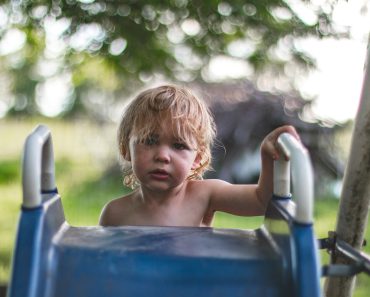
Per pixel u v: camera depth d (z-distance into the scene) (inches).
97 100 449.4
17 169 397.4
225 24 135.7
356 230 55.9
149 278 40.0
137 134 56.7
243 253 41.9
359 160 54.9
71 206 288.8
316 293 37.3
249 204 60.4
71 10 121.2
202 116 60.7
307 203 39.1
